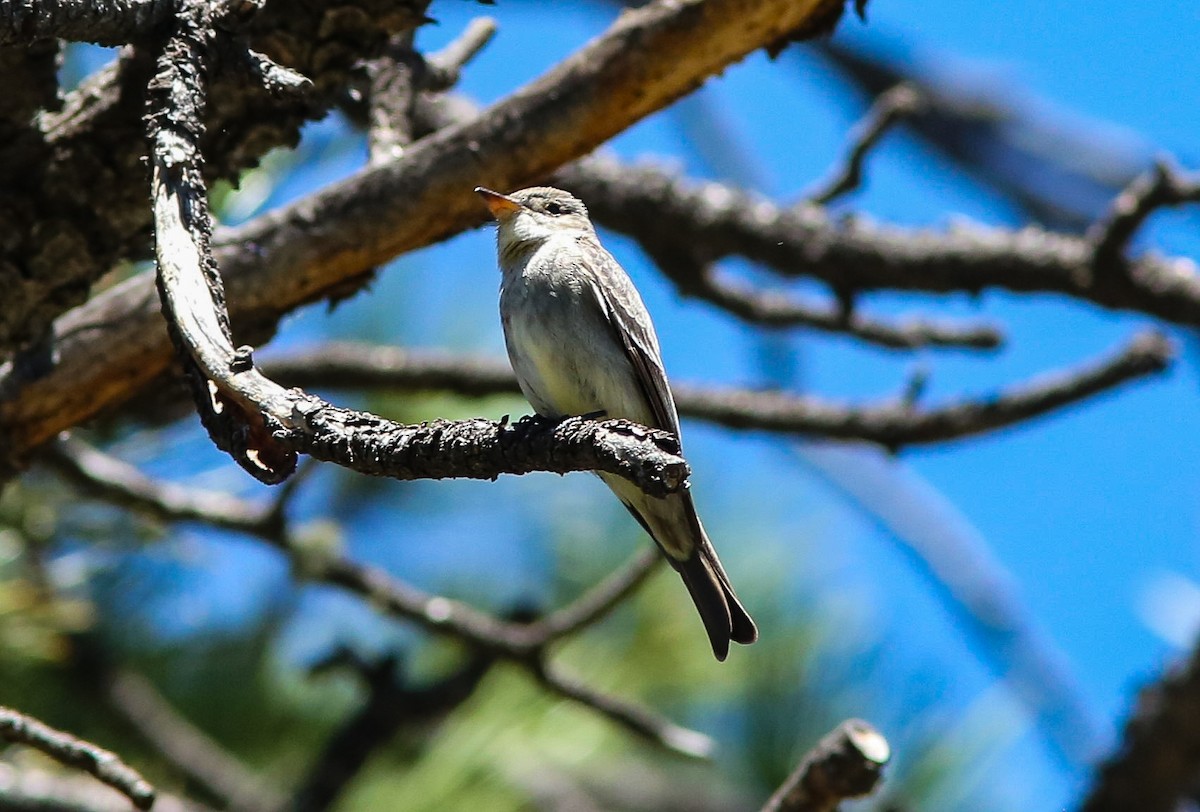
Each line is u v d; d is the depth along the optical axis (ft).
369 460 15.06
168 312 16.37
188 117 17.30
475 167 23.59
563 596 34.78
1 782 27.20
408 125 24.47
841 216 36.29
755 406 34.47
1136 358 33.01
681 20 22.94
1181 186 32.68
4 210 21.97
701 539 25.23
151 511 28.86
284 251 23.54
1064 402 33.09
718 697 34.35
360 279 24.52
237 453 15.71
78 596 30.32
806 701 33.78
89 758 16.55
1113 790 36.60
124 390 24.14
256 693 32.04
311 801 28.35
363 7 21.29
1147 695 36.47
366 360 33.04
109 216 22.47
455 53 25.50
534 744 31.09
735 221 35.88
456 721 30.76
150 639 31.35
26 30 17.26
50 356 23.45
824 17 23.04
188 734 30.91
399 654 30.30
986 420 33.55
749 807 33.76
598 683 33.01
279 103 18.38
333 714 32.50
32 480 29.37
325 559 29.55
